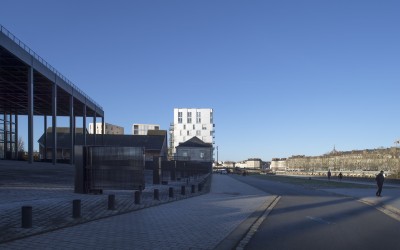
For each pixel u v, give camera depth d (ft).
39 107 206.69
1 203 46.65
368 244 34.58
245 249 32.09
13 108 209.67
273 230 41.98
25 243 29.96
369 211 61.77
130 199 63.05
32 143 131.03
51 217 41.29
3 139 192.85
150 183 114.93
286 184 156.97
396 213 59.11
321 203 75.00
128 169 67.87
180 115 441.27
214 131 458.50
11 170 107.45
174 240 33.99
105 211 49.24
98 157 66.23
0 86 161.89
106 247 29.99
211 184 145.07
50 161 196.65
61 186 78.54
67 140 305.32
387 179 173.58
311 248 32.71
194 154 384.47
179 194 82.99
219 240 34.76
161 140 337.93
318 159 506.89
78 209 42.60
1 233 32.83
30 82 131.23
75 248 29.09
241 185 140.56
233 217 50.26
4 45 112.16
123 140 325.62
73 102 192.75
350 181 197.88
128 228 38.75
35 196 56.24
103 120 236.02
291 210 62.18
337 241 35.83
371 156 376.68
